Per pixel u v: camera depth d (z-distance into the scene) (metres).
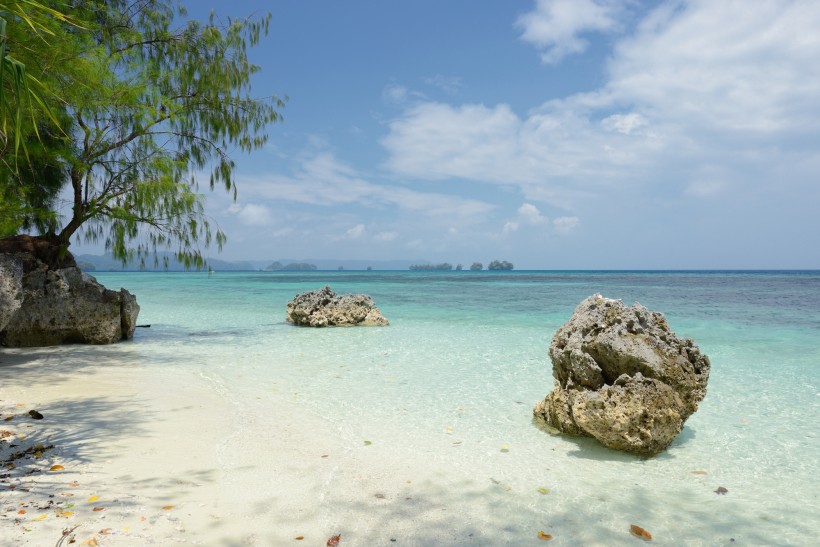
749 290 45.88
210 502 4.45
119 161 14.07
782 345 14.59
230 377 10.03
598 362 6.84
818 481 5.41
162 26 15.50
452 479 5.29
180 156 15.51
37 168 13.34
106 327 14.05
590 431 6.33
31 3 4.57
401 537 4.00
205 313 23.89
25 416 6.87
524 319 21.16
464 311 24.75
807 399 8.83
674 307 26.86
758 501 4.89
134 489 4.61
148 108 13.61
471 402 8.42
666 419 6.08
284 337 15.95
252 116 16.14
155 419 7.00
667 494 5.04
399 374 10.52
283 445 6.18
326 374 10.46
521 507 4.65
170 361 11.62
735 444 6.59
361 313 19.03
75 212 13.85
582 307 7.59
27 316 13.09
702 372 6.82
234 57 15.88
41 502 4.18
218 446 6.02
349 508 4.50
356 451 6.07
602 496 4.95
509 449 6.29
